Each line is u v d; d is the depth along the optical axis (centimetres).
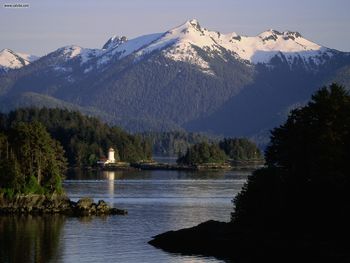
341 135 17950
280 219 17925
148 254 17512
